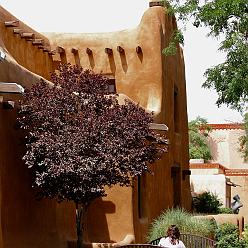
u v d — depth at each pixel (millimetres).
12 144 14281
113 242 18406
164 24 25297
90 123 13805
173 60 27000
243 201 41062
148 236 19391
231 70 15008
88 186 13688
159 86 24578
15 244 14141
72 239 17109
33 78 15914
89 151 13688
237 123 48188
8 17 20859
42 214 15641
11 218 14094
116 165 13914
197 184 36062
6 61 14383
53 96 14102
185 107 29672
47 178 13688
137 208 19281
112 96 15102
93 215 18672
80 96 14469
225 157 48062
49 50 24828
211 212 30250
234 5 14305
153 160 15297
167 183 24484
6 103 13797
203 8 15023
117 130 14023
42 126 13914
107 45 25469
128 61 25141
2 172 13727
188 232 18375
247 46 14781
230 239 20219
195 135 47188
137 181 19391
